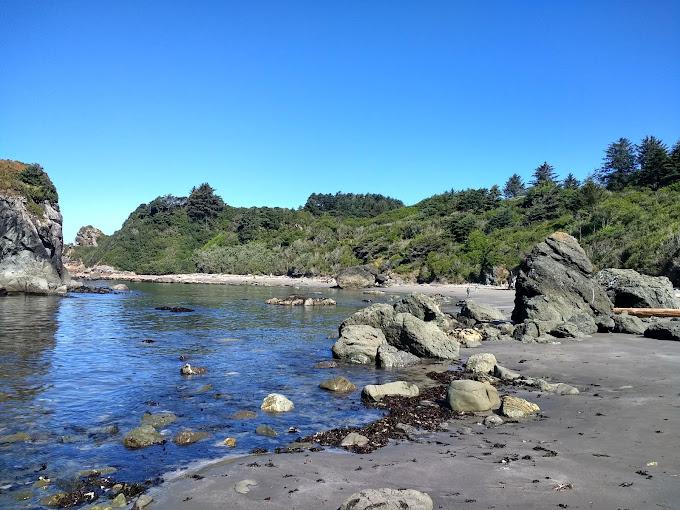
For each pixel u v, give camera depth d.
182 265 119.44
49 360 20.58
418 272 88.56
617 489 7.99
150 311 41.91
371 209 162.38
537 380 16.45
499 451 10.18
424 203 141.50
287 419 13.22
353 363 21.19
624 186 98.50
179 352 23.17
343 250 107.25
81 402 14.58
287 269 107.31
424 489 8.27
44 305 45.28
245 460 10.09
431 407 14.04
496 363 19.22
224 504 7.96
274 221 134.50
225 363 20.89
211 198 145.00
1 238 57.12
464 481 8.59
